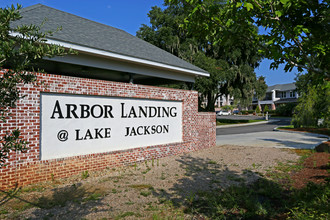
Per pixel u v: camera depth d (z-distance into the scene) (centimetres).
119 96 759
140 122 833
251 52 2664
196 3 343
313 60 332
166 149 913
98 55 729
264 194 520
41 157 588
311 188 530
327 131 1788
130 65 852
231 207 448
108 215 406
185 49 2370
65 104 635
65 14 983
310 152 1011
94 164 681
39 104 580
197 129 1080
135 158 794
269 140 1468
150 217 403
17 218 389
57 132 619
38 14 824
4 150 242
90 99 689
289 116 5053
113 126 748
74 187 551
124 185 572
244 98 2902
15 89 253
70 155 643
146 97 844
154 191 533
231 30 347
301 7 312
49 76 597
